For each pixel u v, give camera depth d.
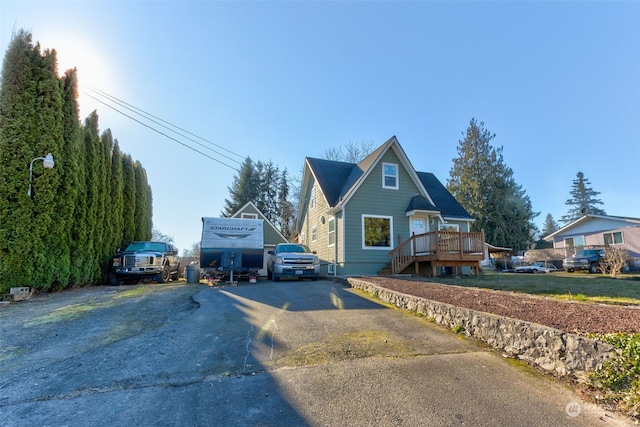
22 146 8.89
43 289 9.25
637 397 2.79
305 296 8.71
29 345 4.64
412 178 16.03
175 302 7.93
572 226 24.98
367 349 4.41
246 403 2.96
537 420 2.67
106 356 4.21
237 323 5.85
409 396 3.08
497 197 36.34
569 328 3.87
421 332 5.25
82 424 2.63
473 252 12.83
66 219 10.02
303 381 3.42
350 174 17.83
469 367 3.79
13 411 2.83
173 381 3.45
